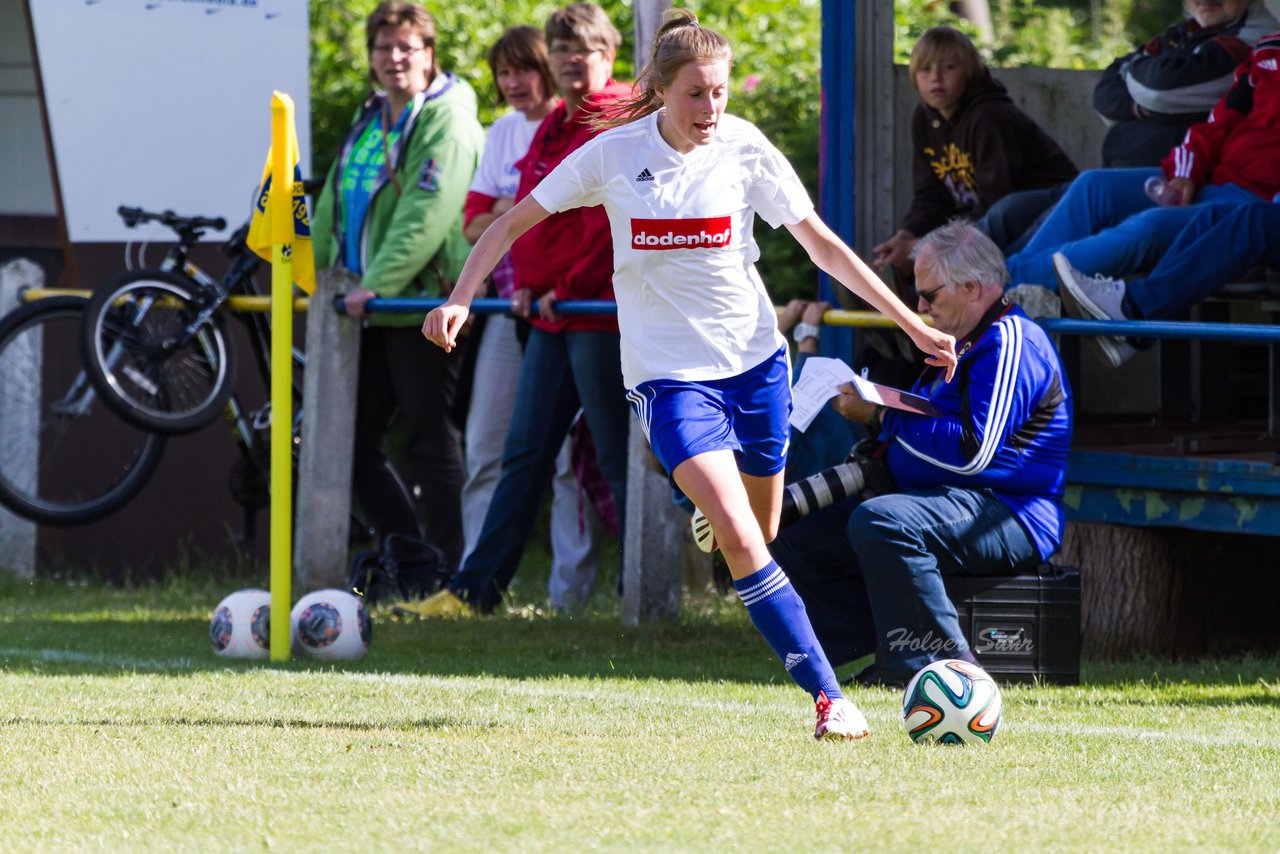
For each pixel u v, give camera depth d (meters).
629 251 16.95
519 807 13.27
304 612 24.23
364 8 44.25
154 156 36.59
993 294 21.23
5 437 35.44
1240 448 25.88
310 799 13.62
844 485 21.84
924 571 20.70
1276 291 26.67
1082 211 26.91
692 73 16.27
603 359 28.44
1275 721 18.78
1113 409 31.91
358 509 33.78
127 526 36.75
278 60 36.94
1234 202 25.89
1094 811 13.37
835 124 29.02
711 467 16.69
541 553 40.59
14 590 34.38
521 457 29.22
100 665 23.12
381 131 30.66
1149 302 24.86
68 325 35.69
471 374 31.78
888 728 17.58
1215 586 25.78
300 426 34.12
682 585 31.64
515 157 30.86
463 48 42.81
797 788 14.03
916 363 27.67
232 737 16.77
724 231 16.86
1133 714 19.12
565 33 27.75
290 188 24.16
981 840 12.25
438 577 31.33
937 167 30.03
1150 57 30.28
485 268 16.97
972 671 16.80
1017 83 33.25
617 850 11.91
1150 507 25.30
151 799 13.73
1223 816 13.30
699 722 17.95
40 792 14.04
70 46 36.03
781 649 16.91
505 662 23.98
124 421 30.86
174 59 36.53
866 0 29.05
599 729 17.42
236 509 37.28
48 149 37.03
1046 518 21.45
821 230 17.39
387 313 29.70
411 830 12.51
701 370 17.00
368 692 20.41
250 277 33.00
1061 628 21.70
